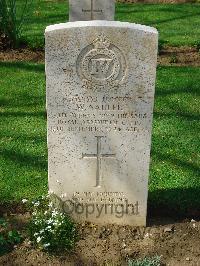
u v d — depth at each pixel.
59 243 2.14
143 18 5.75
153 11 6.07
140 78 2.05
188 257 2.14
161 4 6.48
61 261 2.12
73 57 2.02
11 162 2.77
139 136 2.16
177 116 3.31
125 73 2.05
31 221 2.22
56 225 2.14
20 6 6.05
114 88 2.07
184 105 3.46
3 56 4.31
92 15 4.28
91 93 2.08
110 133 2.16
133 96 2.09
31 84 3.75
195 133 3.11
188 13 6.03
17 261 2.12
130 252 2.17
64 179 2.25
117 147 2.18
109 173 2.23
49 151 2.19
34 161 2.79
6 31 4.42
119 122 2.13
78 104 2.10
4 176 2.65
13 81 3.79
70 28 1.98
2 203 2.46
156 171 2.71
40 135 3.06
